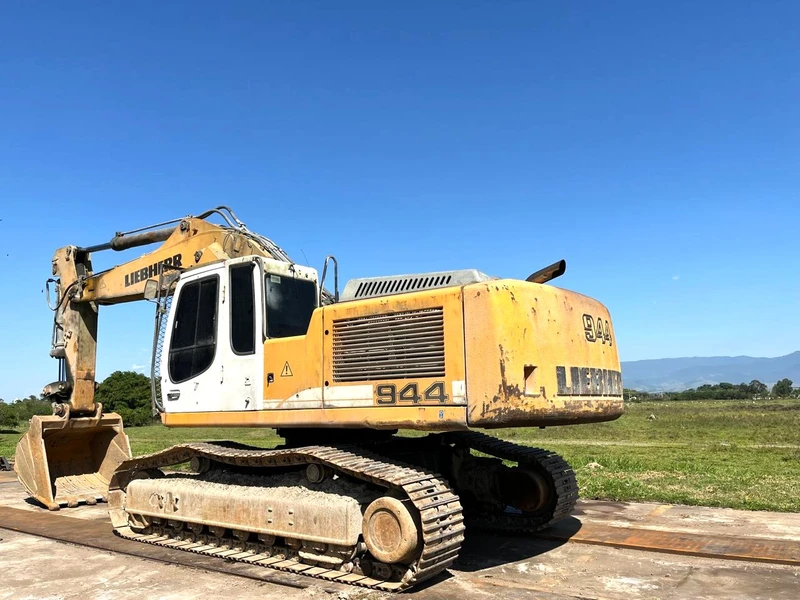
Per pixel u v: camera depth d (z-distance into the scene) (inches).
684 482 456.1
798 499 388.5
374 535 233.9
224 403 286.0
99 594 231.8
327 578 241.0
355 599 220.4
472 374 221.3
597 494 410.6
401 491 238.8
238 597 225.3
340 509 242.4
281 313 288.5
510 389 219.5
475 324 223.9
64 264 434.0
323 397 254.8
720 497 395.5
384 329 243.6
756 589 227.8
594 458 613.3
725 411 1855.3
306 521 251.9
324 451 257.4
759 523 328.8
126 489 331.9
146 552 290.7
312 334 262.4
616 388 286.7
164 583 243.4
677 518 343.3
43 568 268.8
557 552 283.9
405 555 224.1
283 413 266.1
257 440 959.6
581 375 257.3
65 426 420.8
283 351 269.9
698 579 240.5
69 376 428.1
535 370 231.8
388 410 237.5
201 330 302.7
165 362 315.9
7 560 283.1
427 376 231.0
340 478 263.6
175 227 374.6
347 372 250.1
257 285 284.5
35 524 359.3
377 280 268.5
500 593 226.8
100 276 414.0
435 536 221.0
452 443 343.3
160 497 310.5
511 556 278.4
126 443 440.8
